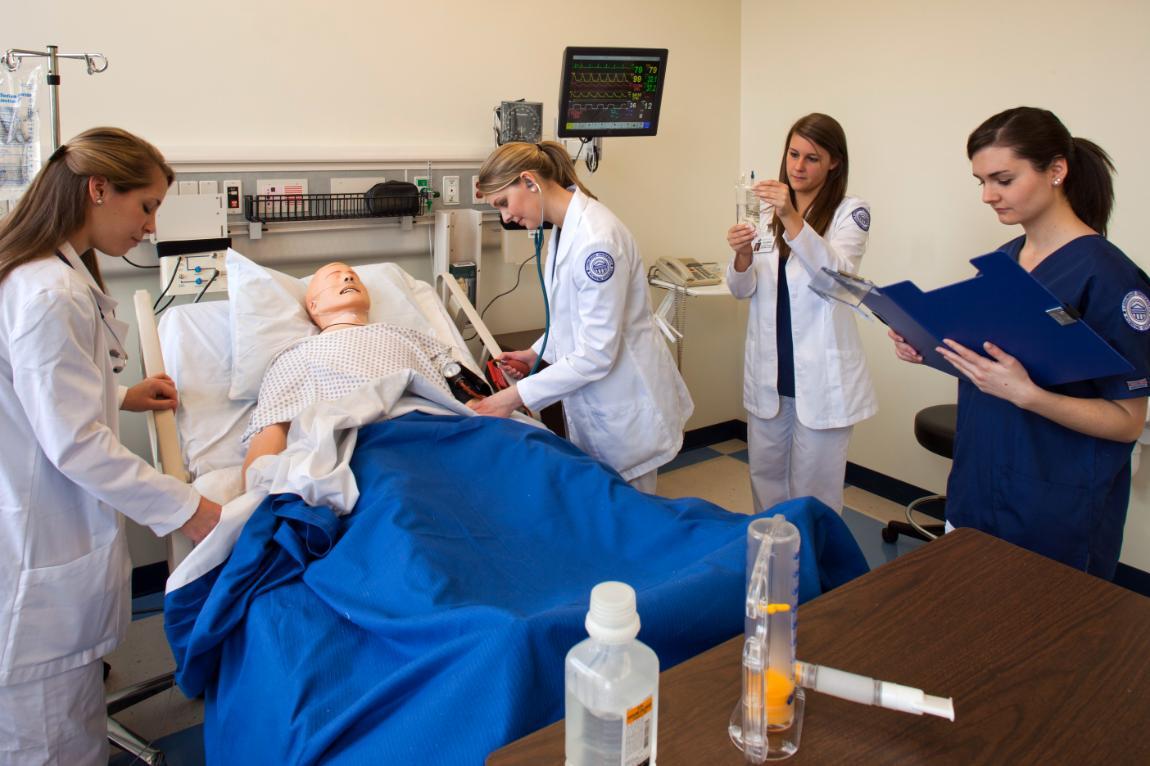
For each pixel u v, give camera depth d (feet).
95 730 4.71
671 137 10.92
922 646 2.98
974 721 2.59
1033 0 8.06
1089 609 3.23
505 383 7.53
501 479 5.20
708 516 4.65
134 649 7.18
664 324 9.42
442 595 3.73
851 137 10.10
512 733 2.86
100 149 4.17
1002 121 4.47
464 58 9.00
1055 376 4.26
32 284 4.01
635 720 2.21
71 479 4.19
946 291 4.16
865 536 9.49
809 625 3.11
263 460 5.23
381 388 5.92
